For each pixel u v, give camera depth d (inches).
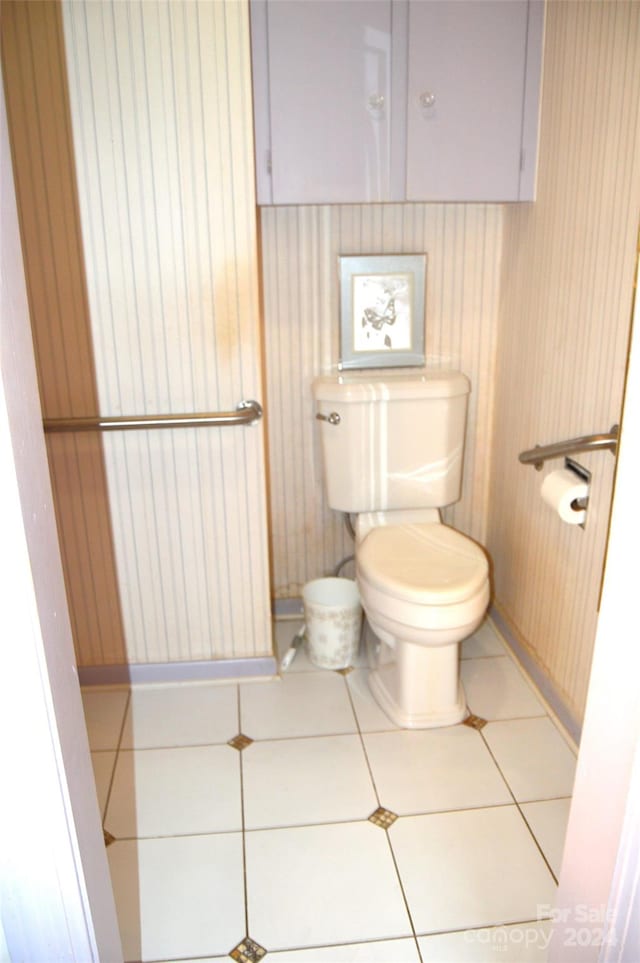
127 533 84.4
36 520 32.8
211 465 82.4
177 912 60.7
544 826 68.4
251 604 88.6
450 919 59.6
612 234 65.7
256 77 74.6
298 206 88.5
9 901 37.2
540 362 83.1
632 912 40.3
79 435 80.3
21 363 31.5
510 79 78.2
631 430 35.5
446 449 90.7
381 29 74.6
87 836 38.7
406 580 76.7
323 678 91.6
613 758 39.2
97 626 88.1
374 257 90.4
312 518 101.8
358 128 77.4
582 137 70.5
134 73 68.9
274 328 92.7
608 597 38.3
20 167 71.2
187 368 78.7
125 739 81.0
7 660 32.5
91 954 39.1
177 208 73.2
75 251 74.2
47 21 67.2
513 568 95.7
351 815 70.1
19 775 34.4
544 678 86.0
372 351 93.9
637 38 60.0
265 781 74.5
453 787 73.2
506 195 82.2
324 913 60.4
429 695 81.7
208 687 90.0
